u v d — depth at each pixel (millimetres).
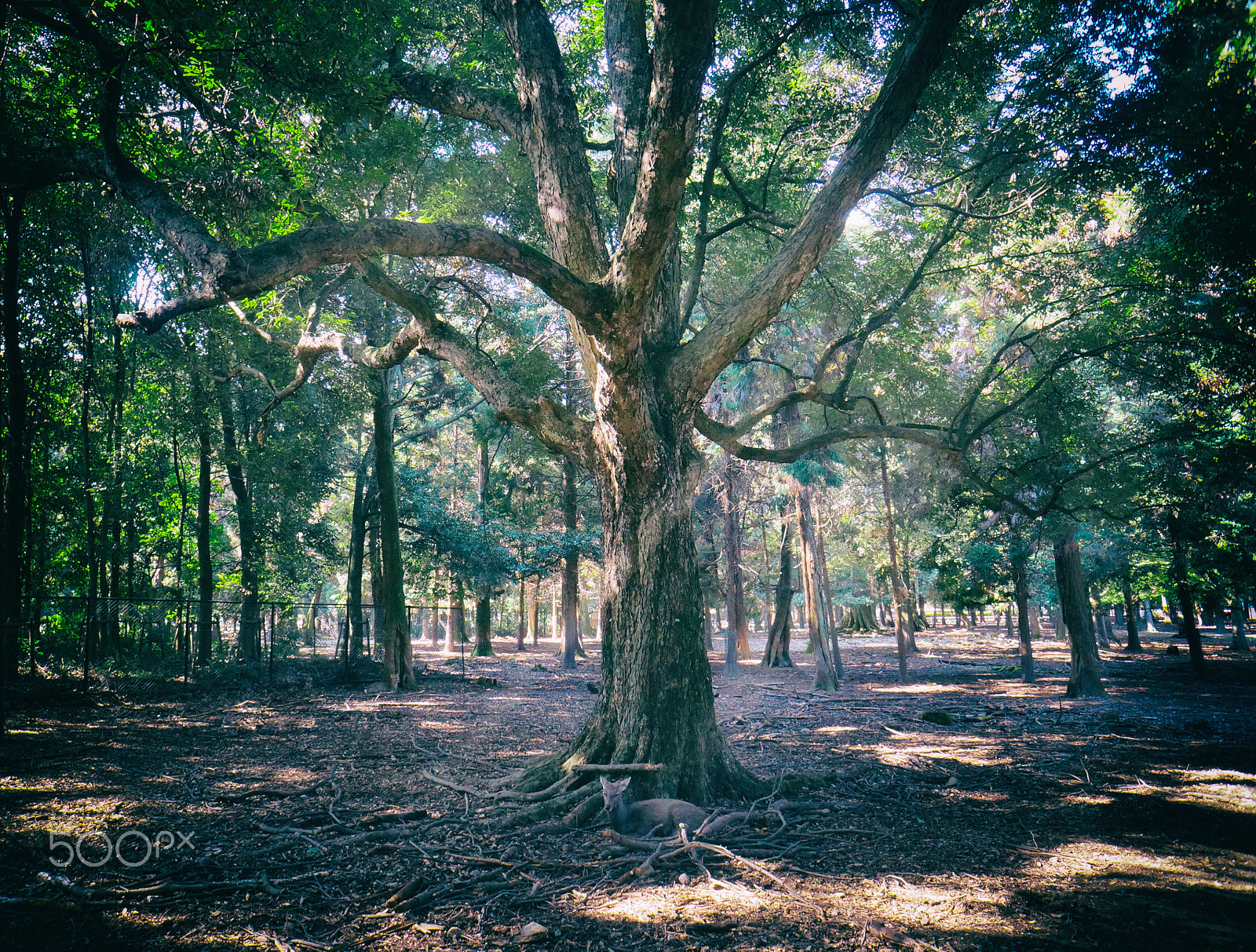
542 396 8273
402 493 25734
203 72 8656
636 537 7938
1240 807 8156
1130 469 17984
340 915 4977
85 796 7824
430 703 17391
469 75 12242
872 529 36469
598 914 5008
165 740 11430
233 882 5488
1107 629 42625
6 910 4867
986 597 25062
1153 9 8391
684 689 7844
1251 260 9836
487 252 6172
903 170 12148
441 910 5078
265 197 9312
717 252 16250
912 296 15047
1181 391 15141
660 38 5270
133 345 19406
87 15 7930
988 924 4859
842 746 12242
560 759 8180
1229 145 8688
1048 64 10242
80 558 20609
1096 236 14984
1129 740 12953
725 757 8125
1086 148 10016
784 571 29844
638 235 6109
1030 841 6840
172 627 23344
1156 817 7715
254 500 24953
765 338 22797
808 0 10016
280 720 14086
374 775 9273
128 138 10062
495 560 26344
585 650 39844
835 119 11688
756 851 6336
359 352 9703
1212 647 38812
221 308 13766
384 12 8703
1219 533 21188
